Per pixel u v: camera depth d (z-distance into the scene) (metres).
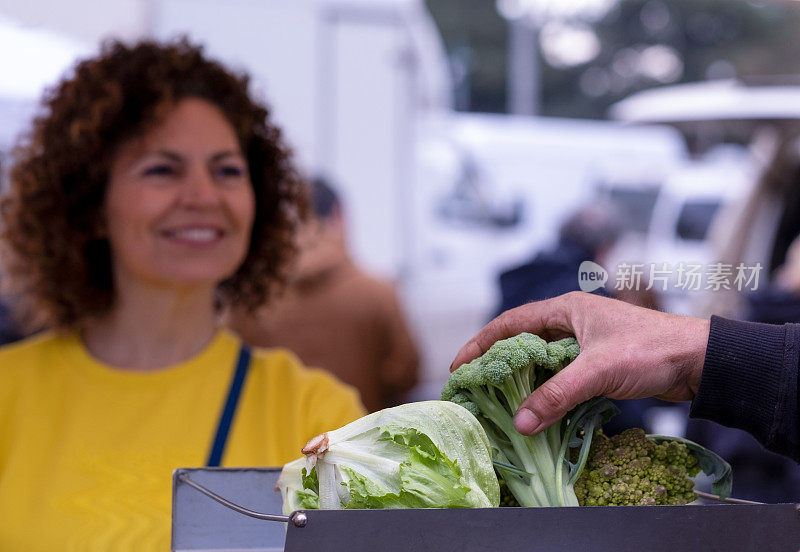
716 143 7.05
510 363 1.19
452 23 22.66
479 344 1.34
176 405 1.91
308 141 5.43
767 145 4.62
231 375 1.97
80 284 2.03
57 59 4.76
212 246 1.99
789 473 2.37
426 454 1.08
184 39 2.11
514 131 8.34
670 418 2.92
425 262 7.00
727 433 2.43
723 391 1.24
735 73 6.48
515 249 7.93
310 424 1.91
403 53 5.70
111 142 1.97
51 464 1.83
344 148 5.69
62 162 2.00
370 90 5.65
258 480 1.32
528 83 16.77
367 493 1.05
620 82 25.77
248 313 2.38
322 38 5.41
